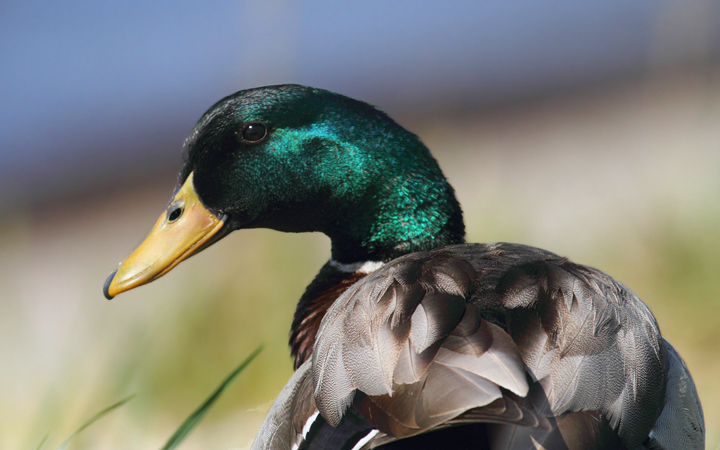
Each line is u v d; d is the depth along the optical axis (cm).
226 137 677
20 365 1011
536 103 2595
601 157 1923
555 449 420
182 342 1038
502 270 530
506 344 445
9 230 1450
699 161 1595
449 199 697
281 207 688
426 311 474
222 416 975
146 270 682
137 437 841
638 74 2600
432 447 464
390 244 691
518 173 1920
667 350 562
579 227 1357
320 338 521
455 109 2697
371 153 680
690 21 1291
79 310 1097
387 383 455
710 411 869
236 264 1109
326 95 686
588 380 449
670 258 1091
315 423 511
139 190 2442
